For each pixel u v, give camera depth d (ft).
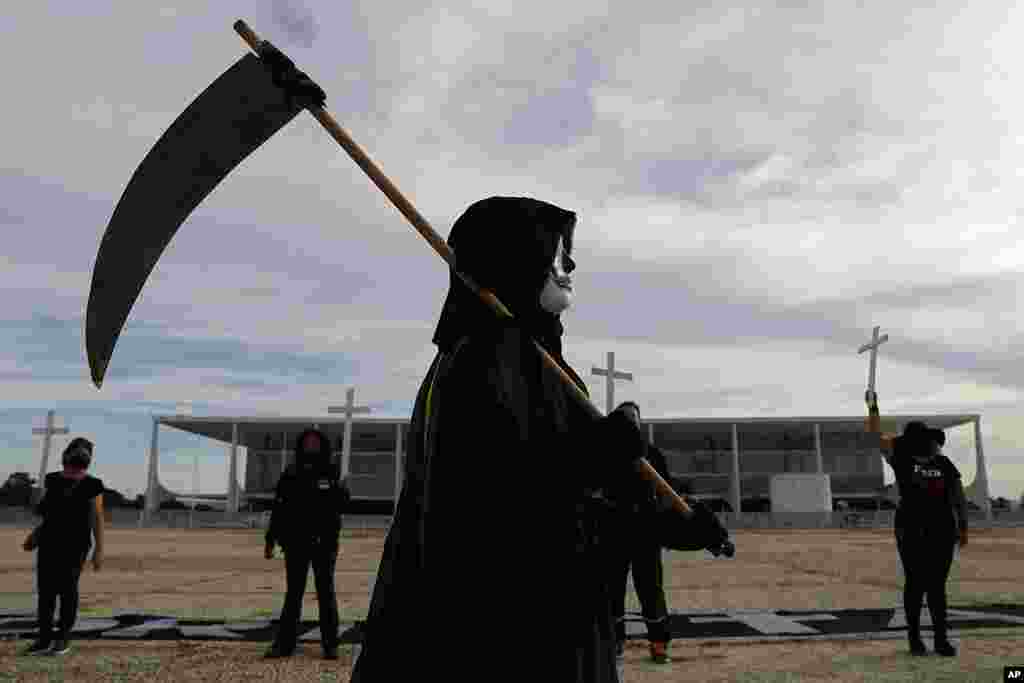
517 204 6.98
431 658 6.07
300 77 7.40
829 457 230.68
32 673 21.63
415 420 7.14
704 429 215.92
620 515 6.58
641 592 23.54
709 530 6.84
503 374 6.30
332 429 214.90
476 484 6.12
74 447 25.62
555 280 6.88
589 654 6.15
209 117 7.81
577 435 6.35
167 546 92.22
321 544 24.29
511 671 5.90
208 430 223.51
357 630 29.27
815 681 20.38
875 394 26.22
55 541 24.88
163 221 8.27
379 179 7.25
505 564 6.01
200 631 29.09
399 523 6.79
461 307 6.94
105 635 28.14
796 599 38.34
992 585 44.62
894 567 58.23
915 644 24.21
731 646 25.61
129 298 8.28
